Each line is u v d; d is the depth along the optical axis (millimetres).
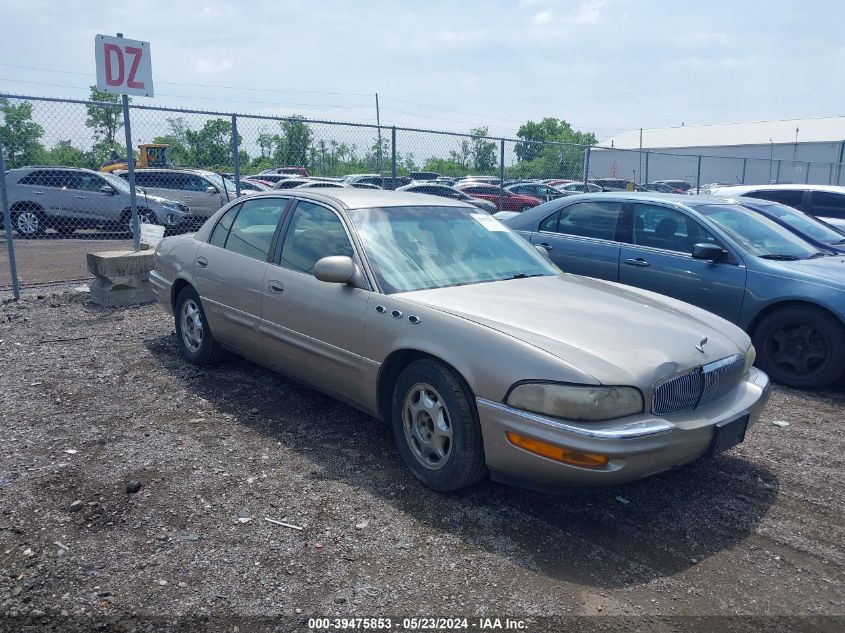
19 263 11438
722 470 4246
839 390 5965
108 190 14062
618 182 28031
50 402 4957
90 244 13898
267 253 4938
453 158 13367
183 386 5363
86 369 5727
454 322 3641
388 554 3184
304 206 4863
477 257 4641
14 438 4316
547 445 3205
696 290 6457
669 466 3355
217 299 5301
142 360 6000
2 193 8023
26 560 3043
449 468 3617
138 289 8242
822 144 48938
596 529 3488
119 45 8062
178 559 3092
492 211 18484
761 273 6074
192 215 15047
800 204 12109
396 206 4785
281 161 12016
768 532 3516
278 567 3055
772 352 6113
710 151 54688
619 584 3023
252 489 3754
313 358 4445
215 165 11656
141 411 4832
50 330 6969
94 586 2887
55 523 3350
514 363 3348
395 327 3861
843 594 3000
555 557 3215
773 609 2883
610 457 3137
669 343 3609
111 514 3447
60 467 3938
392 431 4621
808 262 6301
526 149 16875
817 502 3855
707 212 6789
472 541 3318
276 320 4703
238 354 5387
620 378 3238
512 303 3928
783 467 4316
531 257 4965
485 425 3434
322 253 4516
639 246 6945
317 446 4340
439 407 3689
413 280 4184
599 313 3896
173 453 4164
